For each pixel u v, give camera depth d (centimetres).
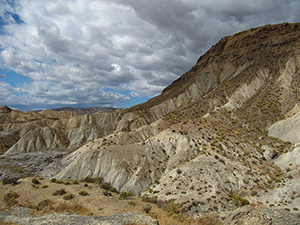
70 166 5775
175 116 8981
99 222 1384
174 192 3647
